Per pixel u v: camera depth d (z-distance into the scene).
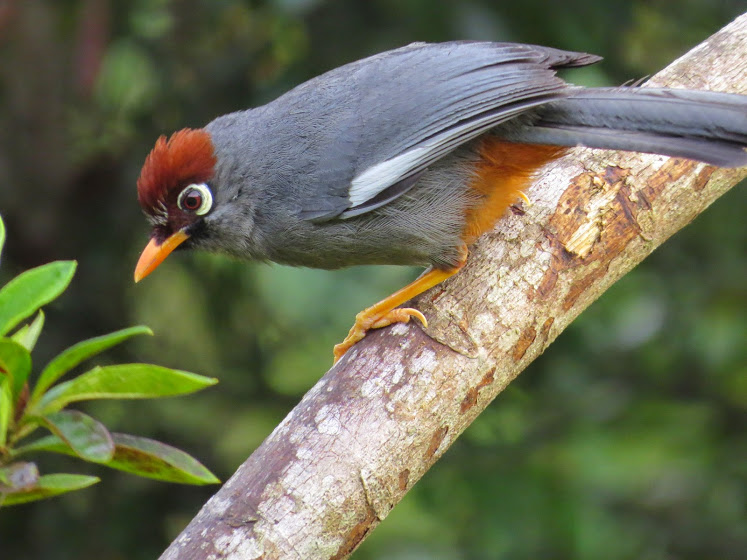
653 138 7.09
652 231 7.52
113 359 12.55
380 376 6.66
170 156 8.10
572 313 7.33
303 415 6.47
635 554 11.04
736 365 12.17
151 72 11.94
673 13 12.01
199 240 8.41
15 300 5.29
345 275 12.20
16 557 11.32
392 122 7.75
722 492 11.53
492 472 11.26
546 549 10.91
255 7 11.30
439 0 10.66
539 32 10.98
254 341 12.79
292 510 6.09
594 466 11.44
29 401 5.21
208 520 6.06
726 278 12.06
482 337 6.91
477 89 7.51
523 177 7.77
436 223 7.77
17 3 11.44
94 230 12.34
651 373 12.30
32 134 12.05
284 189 8.06
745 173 7.82
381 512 6.37
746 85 8.09
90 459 4.99
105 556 11.48
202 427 12.32
